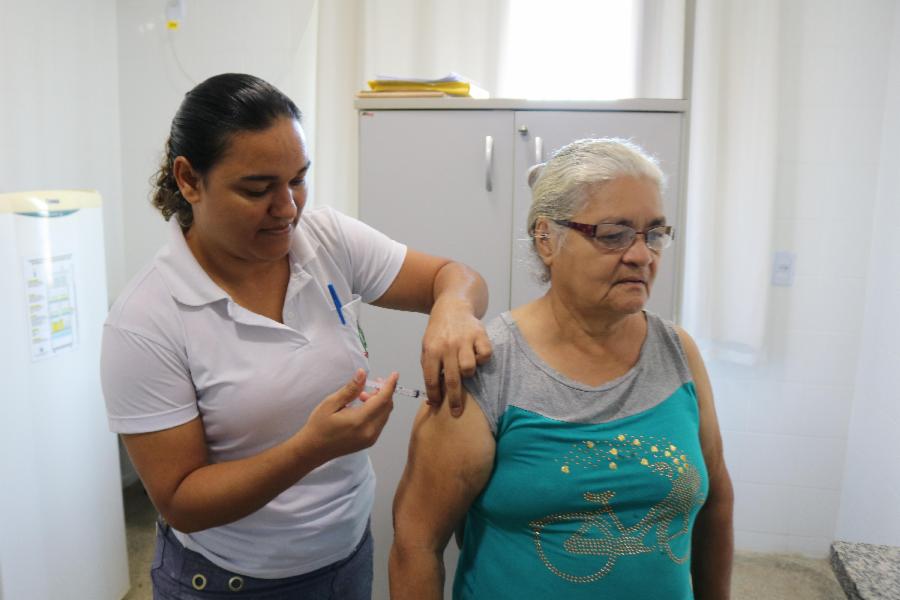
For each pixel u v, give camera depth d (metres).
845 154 2.56
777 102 2.50
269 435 1.14
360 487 1.32
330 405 0.99
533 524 1.01
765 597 2.54
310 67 2.81
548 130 2.01
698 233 2.58
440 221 2.10
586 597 0.98
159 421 1.04
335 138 2.71
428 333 1.07
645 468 0.99
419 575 1.03
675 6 2.46
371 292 1.36
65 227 2.17
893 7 2.45
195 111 0.94
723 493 1.20
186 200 1.06
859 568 1.11
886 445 2.38
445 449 1.02
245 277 1.12
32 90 2.59
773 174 2.53
